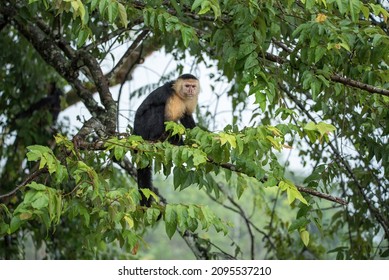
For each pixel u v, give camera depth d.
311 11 9.76
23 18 12.48
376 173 13.12
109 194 8.16
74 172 8.23
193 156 8.48
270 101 8.95
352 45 9.23
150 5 9.64
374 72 9.72
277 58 10.09
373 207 12.98
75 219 16.39
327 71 9.50
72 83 13.02
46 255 16.52
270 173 8.70
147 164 8.80
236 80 14.27
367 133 11.24
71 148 8.67
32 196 7.56
